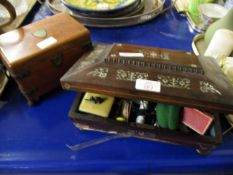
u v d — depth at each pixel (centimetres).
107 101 38
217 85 32
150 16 66
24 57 39
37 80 43
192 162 38
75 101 39
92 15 61
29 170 38
